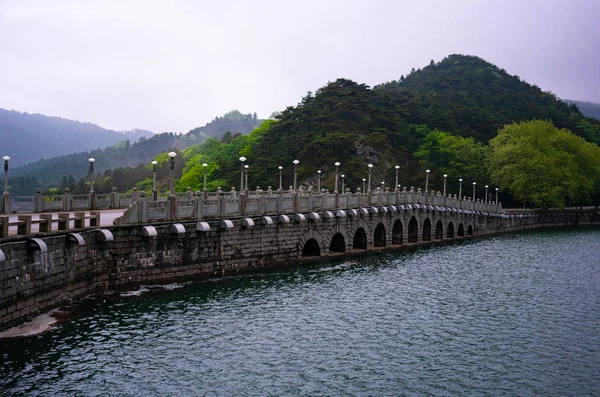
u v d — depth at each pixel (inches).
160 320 1439.5
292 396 1075.9
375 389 1128.8
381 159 5580.7
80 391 1030.4
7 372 1078.4
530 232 4667.8
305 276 2086.6
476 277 2316.7
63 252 1382.9
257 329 1444.4
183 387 1083.9
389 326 1546.5
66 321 1320.1
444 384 1170.6
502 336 1503.4
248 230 2033.7
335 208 2556.6
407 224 3243.1
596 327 1610.5
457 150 5994.1
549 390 1164.5
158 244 1695.4
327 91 6259.8
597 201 6589.6
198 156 6865.2
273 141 5748.0
